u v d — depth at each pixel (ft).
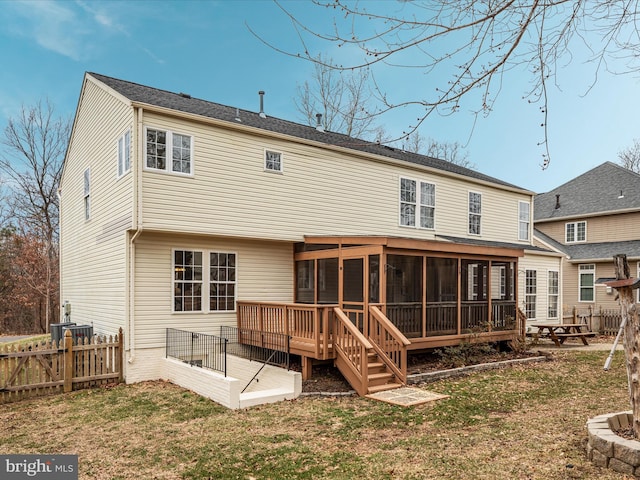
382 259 32.17
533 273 61.52
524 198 64.90
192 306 36.06
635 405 15.52
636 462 14.10
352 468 16.31
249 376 33.30
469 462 16.33
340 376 31.17
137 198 31.71
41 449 19.38
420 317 35.17
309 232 41.24
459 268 38.29
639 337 15.72
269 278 40.57
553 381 30.35
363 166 45.98
